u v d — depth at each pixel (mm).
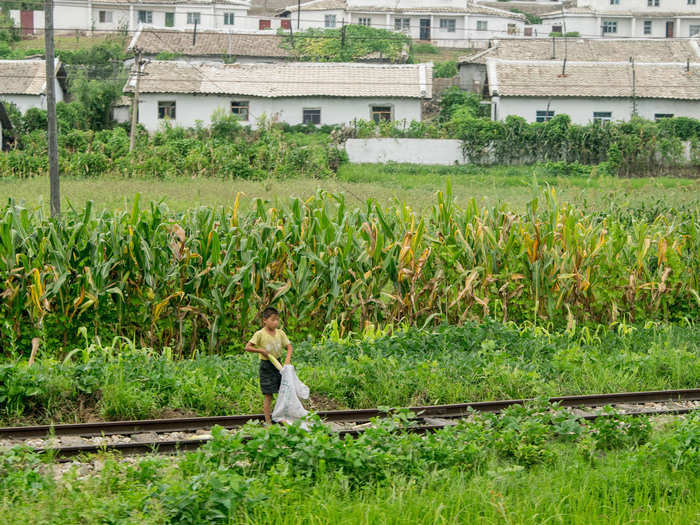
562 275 20781
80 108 60656
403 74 61719
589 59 67500
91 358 15891
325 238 19516
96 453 11703
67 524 8734
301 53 72938
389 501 9523
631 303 22016
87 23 82812
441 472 10602
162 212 19828
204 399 14211
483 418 12648
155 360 16031
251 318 19062
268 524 8914
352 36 75062
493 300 21344
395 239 20672
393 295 20344
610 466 11273
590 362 17609
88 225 18734
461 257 20984
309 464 10344
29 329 17656
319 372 15633
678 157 55094
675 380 17141
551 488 10352
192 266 18578
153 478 10078
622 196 37812
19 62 62250
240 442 10539
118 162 48938
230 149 51094
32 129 57062
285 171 50000
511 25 85750
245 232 19359
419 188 46531
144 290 18422
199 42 71750
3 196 36594
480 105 63781
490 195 42812
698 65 63750
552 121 56250
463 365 16422
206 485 9305
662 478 10750
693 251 23375
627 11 86312
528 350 18281
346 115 59719
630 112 59969
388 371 15609
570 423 12586
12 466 10305
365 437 11148
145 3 82812
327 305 19609
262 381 13312
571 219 21484
